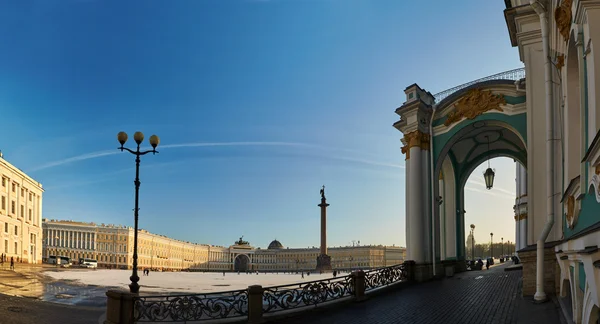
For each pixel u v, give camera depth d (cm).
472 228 5022
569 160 745
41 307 1227
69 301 1456
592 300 442
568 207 707
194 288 2338
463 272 1980
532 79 1138
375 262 12681
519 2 1303
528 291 1022
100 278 3194
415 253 1650
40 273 3372
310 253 13738
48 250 10556
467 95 1644
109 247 10788
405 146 1825
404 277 1554
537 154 1112
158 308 895
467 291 1241
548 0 1004
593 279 395
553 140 1016
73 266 6456
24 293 1650
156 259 11638
